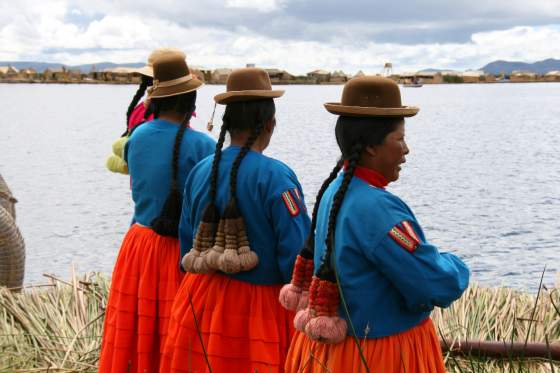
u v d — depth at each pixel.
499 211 16.86
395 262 2.39
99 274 5.51
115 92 154.50
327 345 2.54
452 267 2.45
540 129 49.03
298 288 2.73
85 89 180.88
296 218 3.05
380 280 2.45
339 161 2.56
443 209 17.36
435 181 22.42
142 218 3.64
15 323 4.69
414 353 2.51
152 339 3.53
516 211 16.81
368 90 2.47
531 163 27.58
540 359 3.98
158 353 3.55
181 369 3.17
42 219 15.78
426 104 100.56
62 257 12.27
